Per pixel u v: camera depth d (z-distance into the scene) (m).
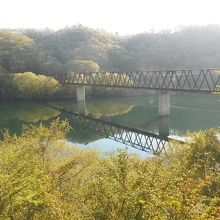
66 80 83.06
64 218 6.82
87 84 64.19
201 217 5.00
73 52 107.44
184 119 47.03
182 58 109.88
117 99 76.69
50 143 14.36
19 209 7.96
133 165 8.33
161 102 46.50
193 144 14.56
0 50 93.12
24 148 10.88
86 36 129.62
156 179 7.30
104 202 7.80
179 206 5.28
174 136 36.56
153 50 117.12
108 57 109.62
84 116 53.66
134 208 6.73
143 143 33.47
